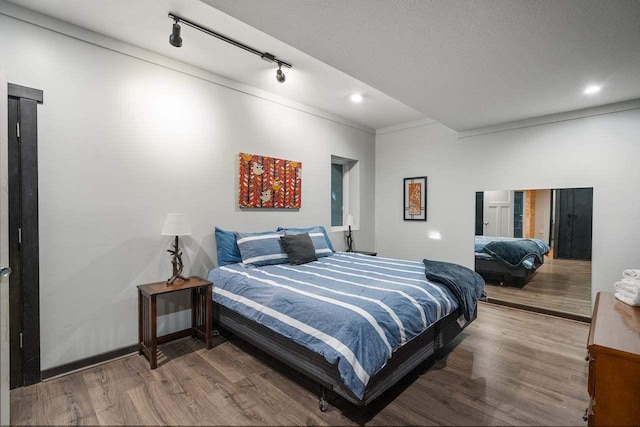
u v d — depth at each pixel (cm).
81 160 228
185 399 189
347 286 224
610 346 132
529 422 168
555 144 347
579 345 265
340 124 454
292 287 222
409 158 478
